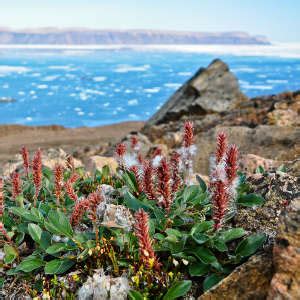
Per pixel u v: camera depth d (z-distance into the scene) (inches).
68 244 15.7
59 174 18.5
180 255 14.2
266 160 27.0
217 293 12.5
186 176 18.5
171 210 16.9
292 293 10.9
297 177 18.4
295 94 64.1
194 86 89.6
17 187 18.6
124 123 170.1
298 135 37.0
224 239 14.5
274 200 17.0
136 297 12.7
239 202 16.8
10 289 15.3
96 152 53.3
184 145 17.3
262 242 13.9
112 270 14.4
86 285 13.5
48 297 13.7
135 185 18.9
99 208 17.5
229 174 14.3
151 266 13.2
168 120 86.4
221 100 87.0
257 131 39.3
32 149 106.1
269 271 12.4
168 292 12.8
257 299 11.9
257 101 65.9
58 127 152.9
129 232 15.5
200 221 16.1
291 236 12.0
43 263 15.4
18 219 19.1
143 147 46.0
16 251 16.1
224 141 15.1
